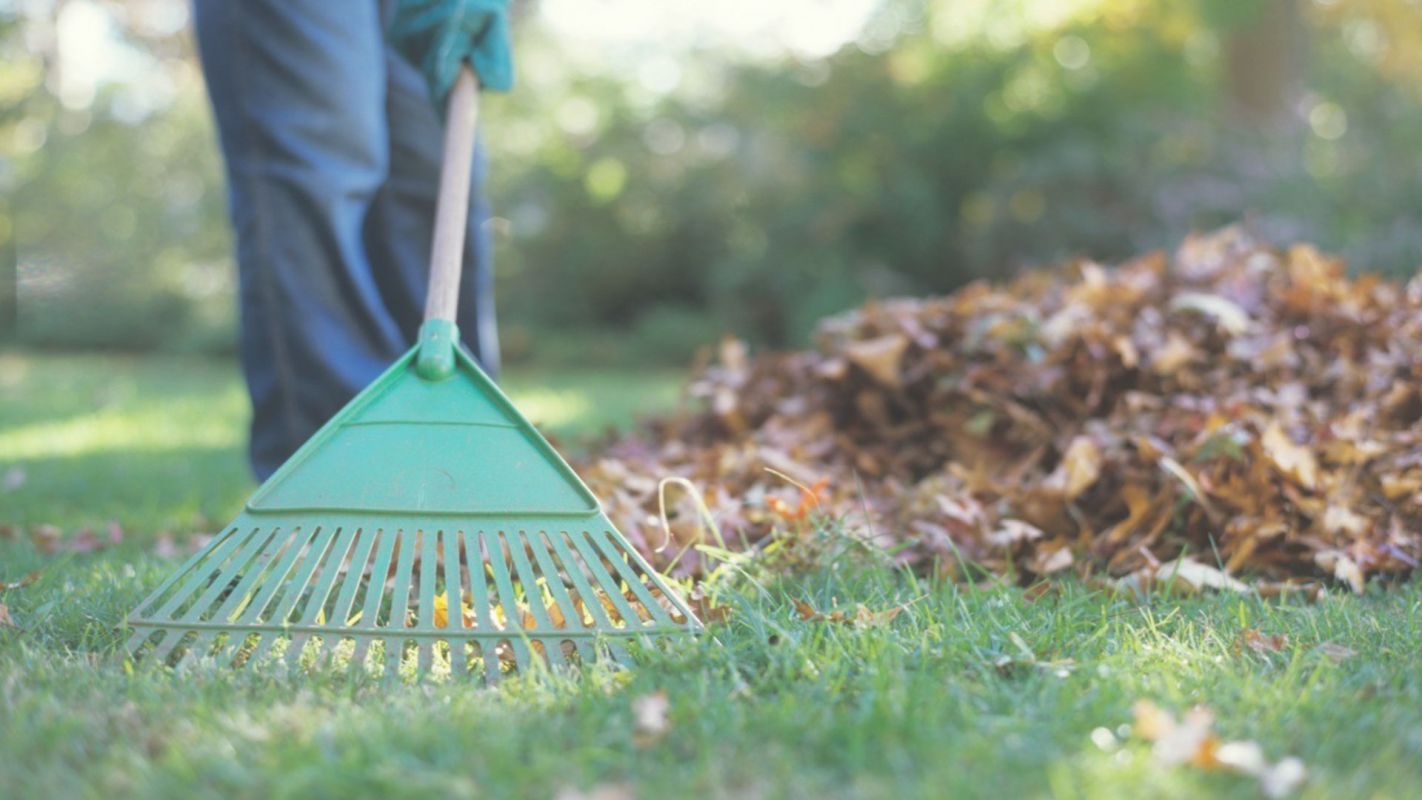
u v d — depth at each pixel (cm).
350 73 243
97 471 377
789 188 1033
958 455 293
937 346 315
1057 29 1096
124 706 144
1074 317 295
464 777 123
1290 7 1023
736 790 123
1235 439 236
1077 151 923
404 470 180
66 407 618
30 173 1155
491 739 132
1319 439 251
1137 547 226
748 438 323
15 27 1130
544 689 154
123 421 541
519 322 1113
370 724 139
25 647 164
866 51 1042
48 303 1173
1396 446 252
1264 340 291
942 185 1006
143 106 1238
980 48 1039
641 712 138
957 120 998
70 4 1152
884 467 301
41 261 1162
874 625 175
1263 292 318
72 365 1009
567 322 1122
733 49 1129
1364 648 174
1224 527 232
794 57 1071
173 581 171
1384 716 143
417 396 187
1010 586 207
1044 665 159
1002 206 933
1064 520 244
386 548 175
